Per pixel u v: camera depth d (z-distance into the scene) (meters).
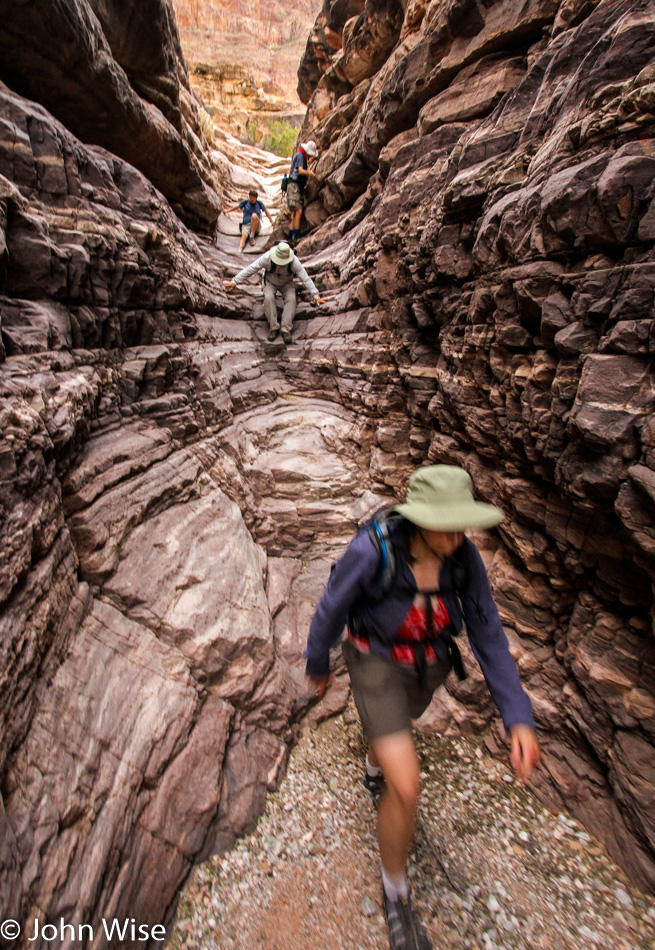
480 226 2.94
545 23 3.38
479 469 3.33
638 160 1.81
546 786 2.62
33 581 1.97
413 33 5.03
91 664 2.26
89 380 2.83
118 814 1.95
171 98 5.33
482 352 2.93
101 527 2.65
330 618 1.69
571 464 2.19
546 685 2.81
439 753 2.92
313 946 1.99
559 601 2.87
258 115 16.56
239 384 5.55
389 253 4.45
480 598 1.76
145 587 2.78
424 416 4.12
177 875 2.11
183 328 4.39
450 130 3.86
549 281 2.27
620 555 2.26
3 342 2.14
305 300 6.73
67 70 3.69
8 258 2.38
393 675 1.77
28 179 2.70
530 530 2.91
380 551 1.58
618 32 2.06
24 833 1.63
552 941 2.00
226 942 1.99
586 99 2.18
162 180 5.75
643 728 2.24
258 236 9.20
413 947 1.89
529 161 2.68
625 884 2.18
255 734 2.83
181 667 2.62
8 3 3.09
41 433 2.07
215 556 3.37
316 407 5.86
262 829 2.46
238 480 4.36
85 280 2.94
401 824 1.71
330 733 3.10
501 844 2.39
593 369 1.95
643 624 2.31
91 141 4.52
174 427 3.76
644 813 2.14
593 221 1.99
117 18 4.31
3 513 1.78
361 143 5.61
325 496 4.67
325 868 2.28
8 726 1.71
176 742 2.34
